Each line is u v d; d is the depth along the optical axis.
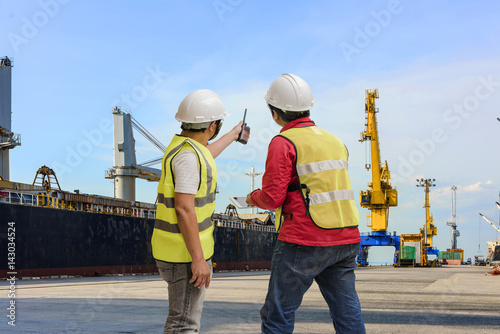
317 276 2.96
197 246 2.48
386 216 71.31
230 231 56.84
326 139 2.83
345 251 2.77
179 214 2.48
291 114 2.97
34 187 32.75
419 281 17.55
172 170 2.56
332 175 2.76
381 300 8.78
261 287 13.73
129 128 69.50
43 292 11.71
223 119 2.86
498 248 71.25
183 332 2.58
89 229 34.16
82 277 32.50
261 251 66.81
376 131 68.19
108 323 5.55
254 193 2.89
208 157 2.65
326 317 6.23
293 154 2.73
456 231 140.12
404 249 72.69
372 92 67.56
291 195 2.77
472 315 6.48
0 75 47.03
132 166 68.56
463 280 18.64
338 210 2.75
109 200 40.44
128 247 38.97
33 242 28.75
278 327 2.81
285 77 3.02
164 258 2.56
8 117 47.62
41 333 4.77
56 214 30.92
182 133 2.83
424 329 5.23
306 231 2.71
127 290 12.40
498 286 13.87
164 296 9.93
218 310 7.04
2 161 47.25
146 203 47.28
